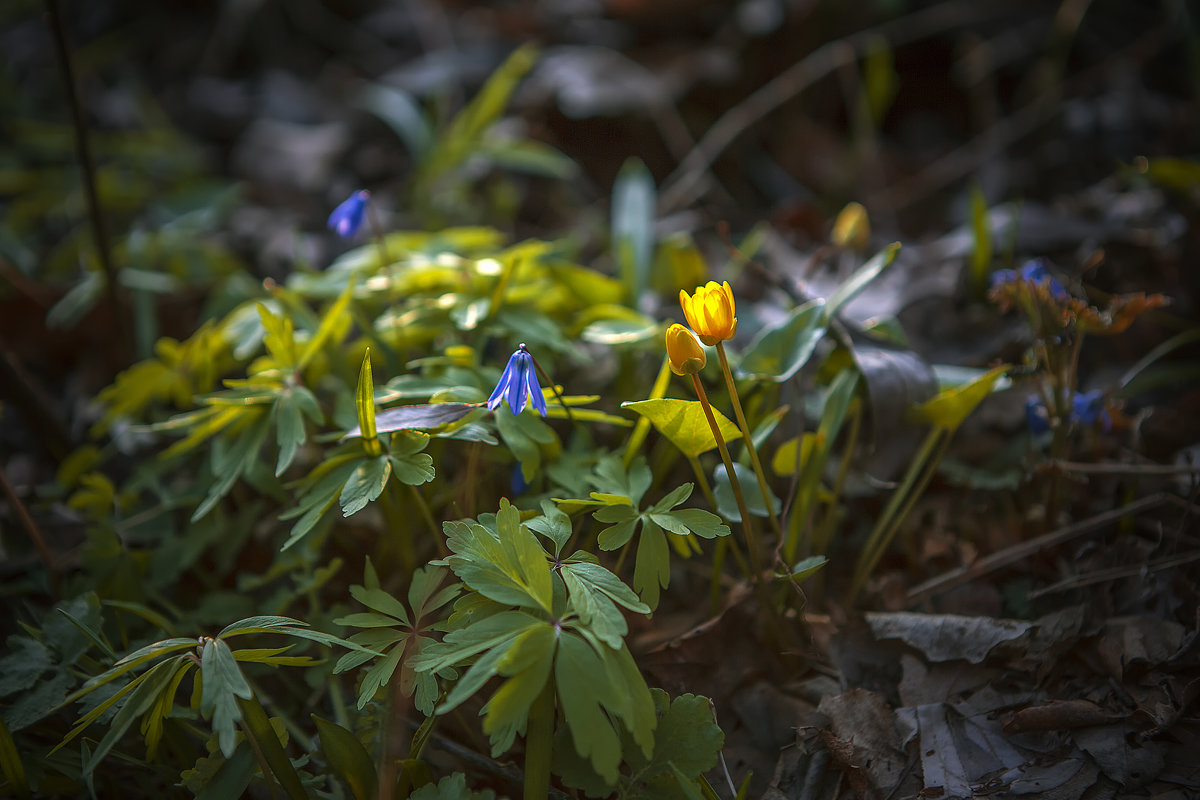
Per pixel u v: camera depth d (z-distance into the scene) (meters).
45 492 0.43
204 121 0.69
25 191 0.62
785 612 0.38
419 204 0.58
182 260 0.53
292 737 0.37
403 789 0.34
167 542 0.41
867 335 0.39
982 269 0.46
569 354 0.41
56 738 0.36
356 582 0.41
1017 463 0.42
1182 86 0.61
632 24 0.69
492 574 0.32
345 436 0.35
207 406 0.43
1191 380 0.45
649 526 0.34
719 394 0.41
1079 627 0.37
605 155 0.65
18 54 0.74
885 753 0.35
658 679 0.38
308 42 0.76
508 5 0.72
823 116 0.67
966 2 0.67
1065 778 0.34
